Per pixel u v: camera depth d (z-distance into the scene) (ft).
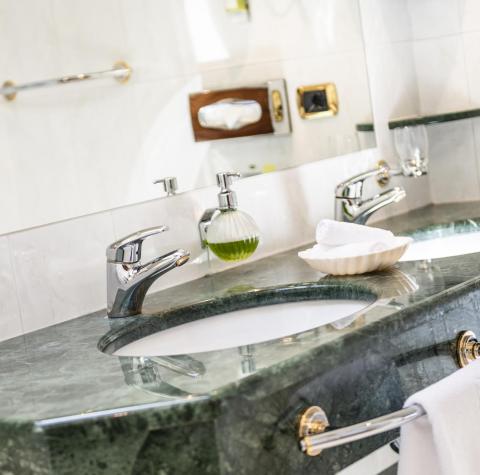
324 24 7.32
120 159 5.79
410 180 8.12
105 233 5.70
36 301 5.35
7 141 5.24
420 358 4.55
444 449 4.17
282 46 6.93
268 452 3.78
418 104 8.29
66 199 5.50
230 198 5.93
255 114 6.68
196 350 5.32
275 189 6.82
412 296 4.67
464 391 4.37
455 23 7.95
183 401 3.51
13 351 4.91
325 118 7.27
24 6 5.32
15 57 5.28
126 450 3.59
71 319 5.51
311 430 3.92
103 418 3.54
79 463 3.63
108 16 5.76
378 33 7.84
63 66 5.50
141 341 5.12
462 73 8.01
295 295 5.50
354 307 5.20
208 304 5.39
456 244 7.00
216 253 5.95
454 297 4.71
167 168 6.07
